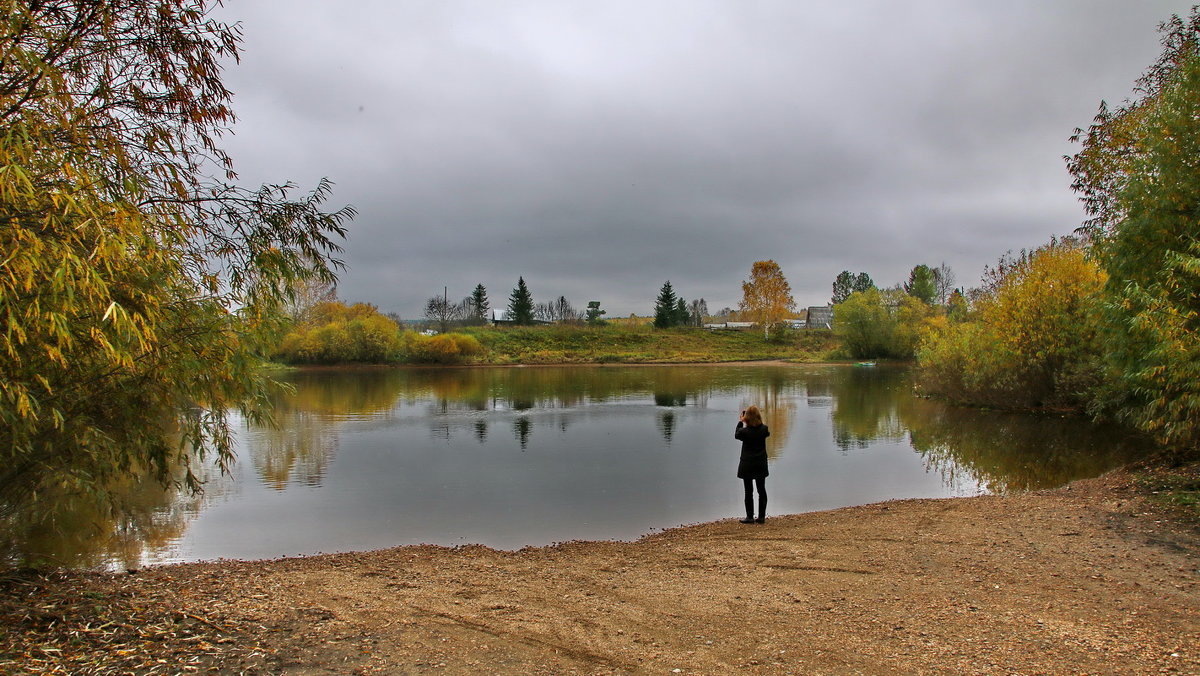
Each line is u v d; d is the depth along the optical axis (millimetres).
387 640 4652
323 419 21734
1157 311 8523
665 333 80438
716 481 12484
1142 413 10484
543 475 13047
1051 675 4035
